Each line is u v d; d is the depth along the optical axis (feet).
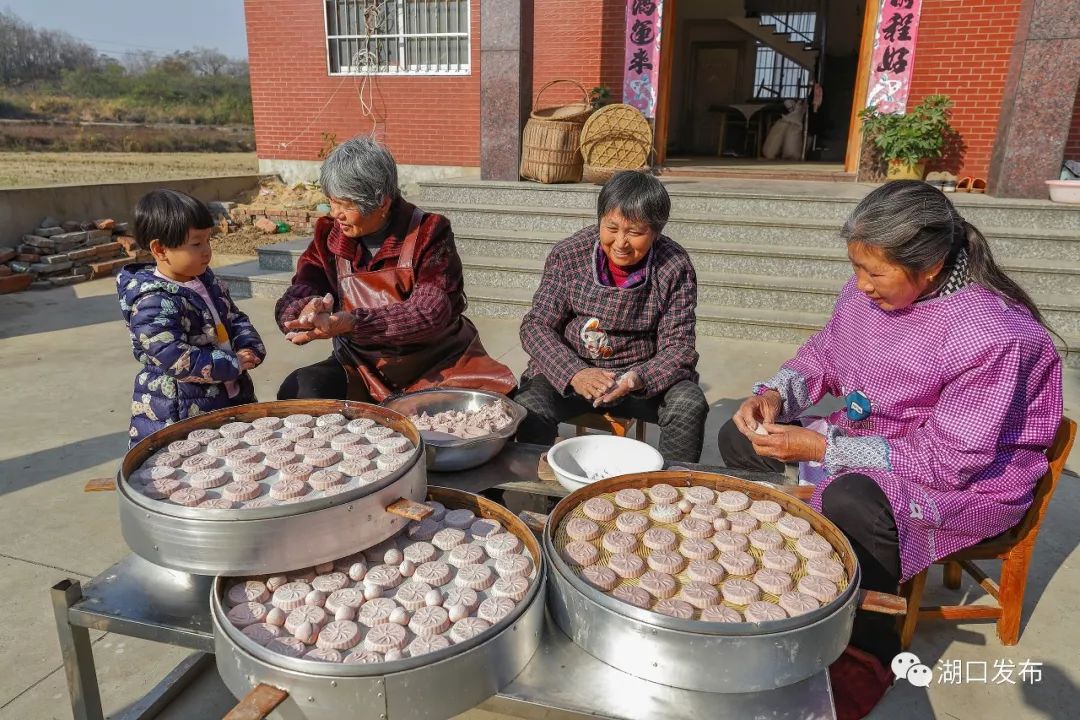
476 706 4.12
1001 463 6.11
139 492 5.08
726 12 40.96
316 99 32.63
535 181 23.70
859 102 26.14
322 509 4.60
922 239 5.35
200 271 7.45
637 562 4.95
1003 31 23.76
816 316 17.48
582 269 8.73
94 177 44.45
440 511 5.67
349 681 3.82
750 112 39.17
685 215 20.59
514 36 22.74
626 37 26.61
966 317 5.76
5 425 12.57
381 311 8.10
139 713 6.38
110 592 5.14
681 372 8.30
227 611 4.49
